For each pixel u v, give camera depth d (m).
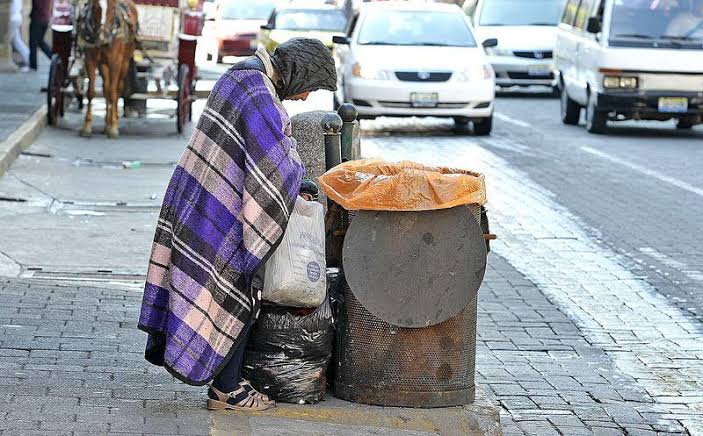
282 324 6.59
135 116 21.59
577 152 19.81
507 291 10.48
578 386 7.98
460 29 23.31
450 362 6.75
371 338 6.71
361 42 23.00
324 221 6.71
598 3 23.00
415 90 21.95
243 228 6.18
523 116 26.23
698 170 17.78
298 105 25.19
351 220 6.59
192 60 21.22
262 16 39.19
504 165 18.11
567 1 25.67
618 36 22.30
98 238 11.90
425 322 6.62
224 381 6.48
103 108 24.02
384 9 23.72
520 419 7.27
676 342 9.09
